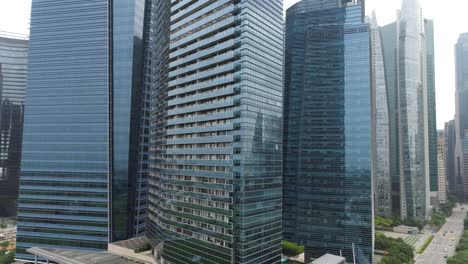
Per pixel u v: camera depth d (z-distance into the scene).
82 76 172.88
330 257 139.62
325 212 181.88
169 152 138.25
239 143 110.00
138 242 159.75
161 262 135.88
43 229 166.88
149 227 158.50
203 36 127.19
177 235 128.38
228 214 110.00
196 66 128.62
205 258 115.62
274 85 125.69
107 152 168.38
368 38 183.75
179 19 138.25
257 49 116.56
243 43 112.25
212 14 124.31
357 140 179.38
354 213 175.12
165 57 148.38
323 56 192.25
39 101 174.25
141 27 189.12
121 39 180.50
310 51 195.12
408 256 170.75
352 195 176.62
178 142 133.62
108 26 174.75
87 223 165.00
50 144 171.12
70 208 166.50
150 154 166.25
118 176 172.62
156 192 150.38
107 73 172.12
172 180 134.38
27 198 169.50
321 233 181.38
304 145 191.38
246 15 112.25
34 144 172.12
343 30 189.38
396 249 174.62
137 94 183.88
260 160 116.25
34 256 164.12
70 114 171.62
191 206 123.75
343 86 186.12
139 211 184.75
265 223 117.50
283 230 195.50
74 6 176.00
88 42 173.75
